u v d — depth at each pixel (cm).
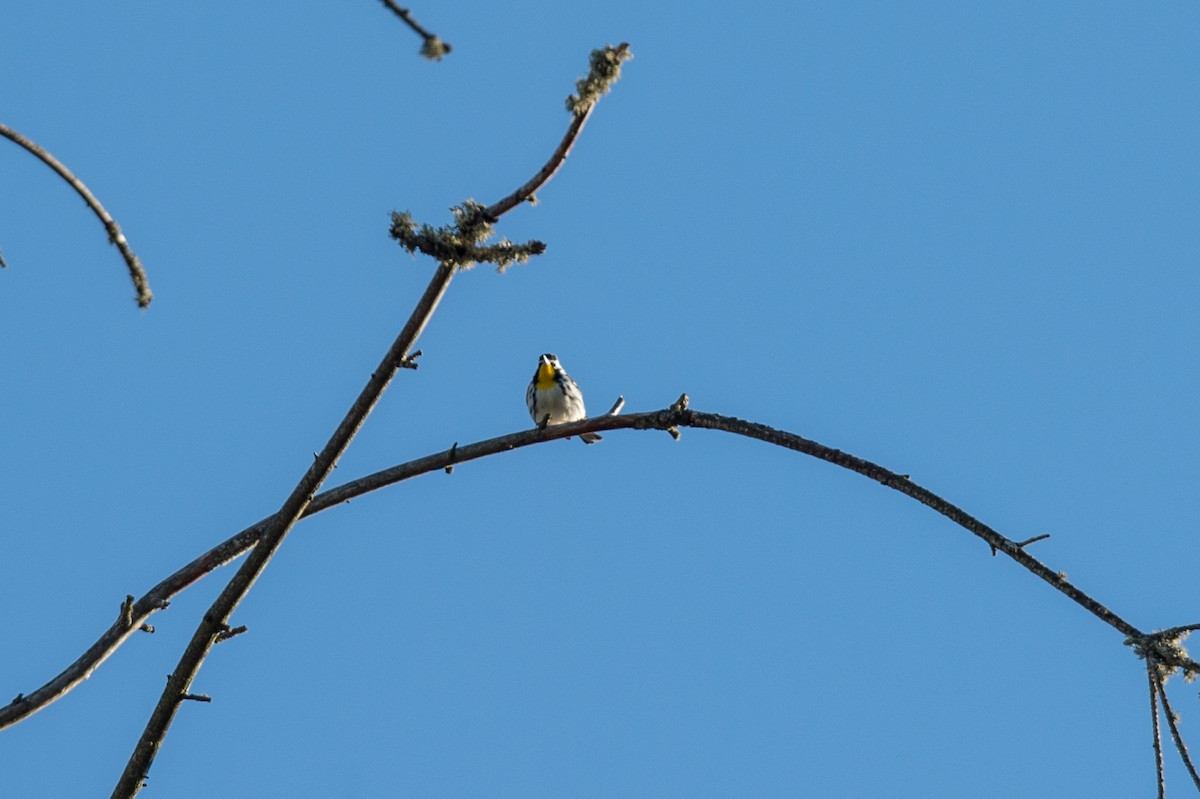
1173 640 970
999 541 1077
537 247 1100
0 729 1198
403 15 730
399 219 1095
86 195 888
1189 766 943
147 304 922
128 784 1238
